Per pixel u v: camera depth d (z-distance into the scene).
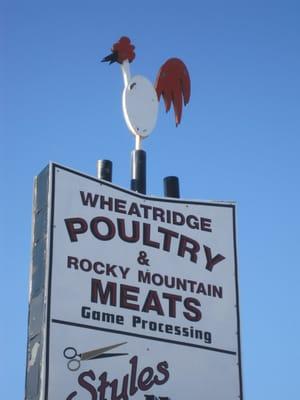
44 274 10.55
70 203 11.09
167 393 10.84
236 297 11.91
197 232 12.07
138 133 12.61
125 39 12.95
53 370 10.13
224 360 11.42
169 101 13.38
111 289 10.96
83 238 11.00
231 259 12.15
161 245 11.67
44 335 10.22
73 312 10.54
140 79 12.92
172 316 11.30
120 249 11.27
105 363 10.53
